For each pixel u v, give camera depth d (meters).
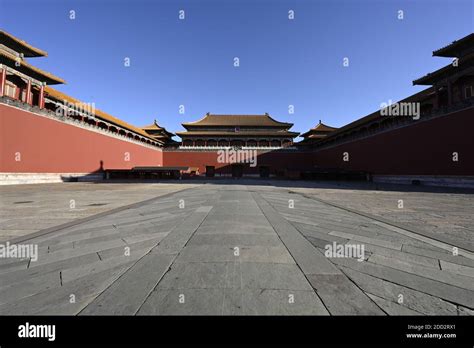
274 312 2.33
